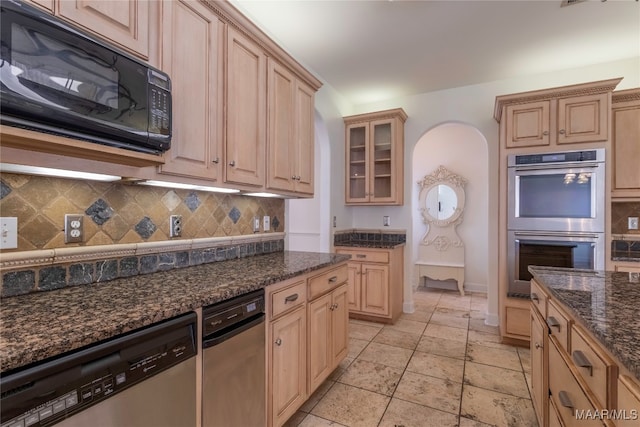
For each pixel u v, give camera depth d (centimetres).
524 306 285
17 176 113
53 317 91
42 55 89
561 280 154
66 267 126
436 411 191
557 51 289
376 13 233
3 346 71
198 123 150
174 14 140
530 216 283
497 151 352
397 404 198
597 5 224
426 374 236
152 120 120
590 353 95
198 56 151
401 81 356
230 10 165
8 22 83
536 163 280
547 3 222
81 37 99
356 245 368
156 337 98
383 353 272
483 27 252
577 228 267
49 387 73
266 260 211
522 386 219
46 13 94
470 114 367
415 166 527
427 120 388
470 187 496
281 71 212
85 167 113
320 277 201
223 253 204
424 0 219
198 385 114
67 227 126
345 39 269
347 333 244
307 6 224
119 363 87
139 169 128
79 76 98
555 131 277
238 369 133
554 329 136
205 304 116
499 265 304
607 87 260
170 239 168
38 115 89
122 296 115
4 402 66
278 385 159
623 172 279
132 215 150
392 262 349
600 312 104
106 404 84
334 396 206
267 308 152
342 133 400
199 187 165
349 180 400
